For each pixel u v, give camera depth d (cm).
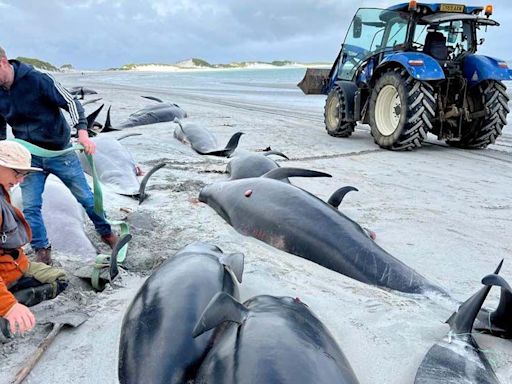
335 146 1111
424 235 567
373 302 415
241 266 395
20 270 379
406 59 1007
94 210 502
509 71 1040
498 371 334
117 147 836
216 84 4494
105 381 319
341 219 507
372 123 1109
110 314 395
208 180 775
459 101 1088
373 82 1134
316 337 301
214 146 1022
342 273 467
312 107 2036
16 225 360
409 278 439
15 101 439
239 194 593
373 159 977
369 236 522
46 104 450
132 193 684
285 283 444
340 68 1327
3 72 421
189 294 348
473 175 855
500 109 1048
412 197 716
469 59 1072
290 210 529
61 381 320
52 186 609
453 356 332
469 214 645
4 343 356
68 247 511
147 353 304
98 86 3653
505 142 1209
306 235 501
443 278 466
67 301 412
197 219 600
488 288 353
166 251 502
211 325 291
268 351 273
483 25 1130
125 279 453
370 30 1221
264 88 3653
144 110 1491
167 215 612
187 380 294
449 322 375
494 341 369
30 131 453
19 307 318
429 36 1093
